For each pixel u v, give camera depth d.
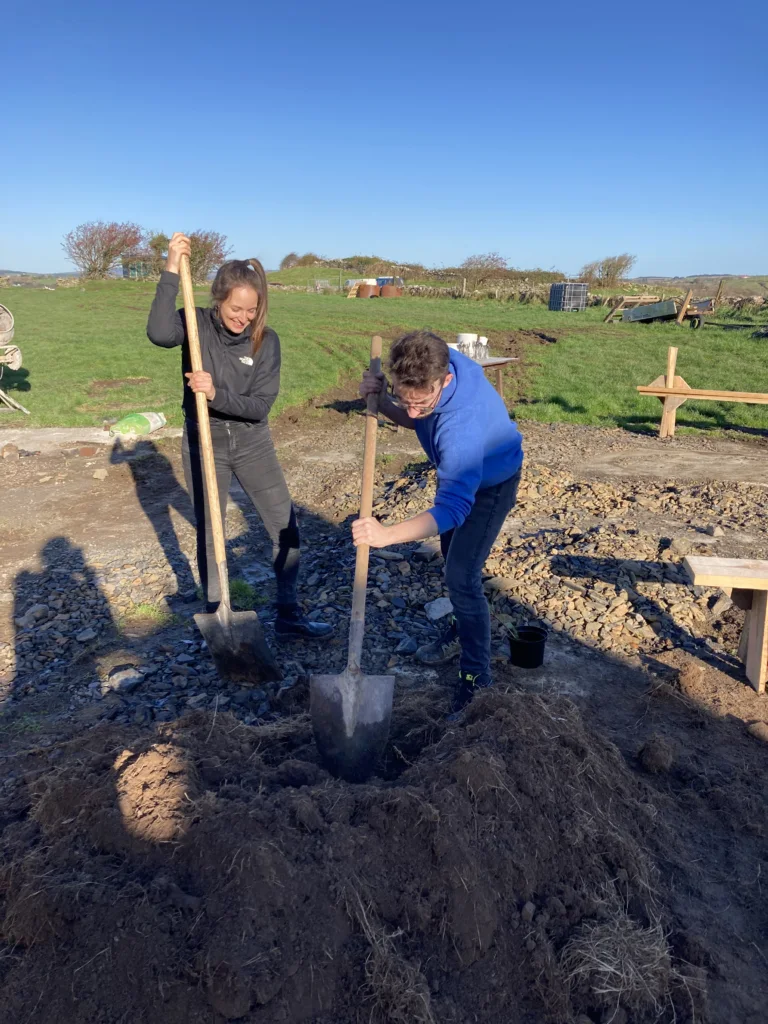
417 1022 1.90
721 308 28.77
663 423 10.12
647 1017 2.04
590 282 42.59
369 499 2.88
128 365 16.16
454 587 3.17
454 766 2.43
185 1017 1.86
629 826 2.62
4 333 12.27
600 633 4.32
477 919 2.12
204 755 2.66
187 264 3.47
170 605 4.80
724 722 3.49
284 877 2.08
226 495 3.92
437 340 2.55
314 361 16.69
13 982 1.95
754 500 6.87
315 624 4.29
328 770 2.79
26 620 4.58
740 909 2.43
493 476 2.93
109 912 2.00
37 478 7.89
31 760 3.12
